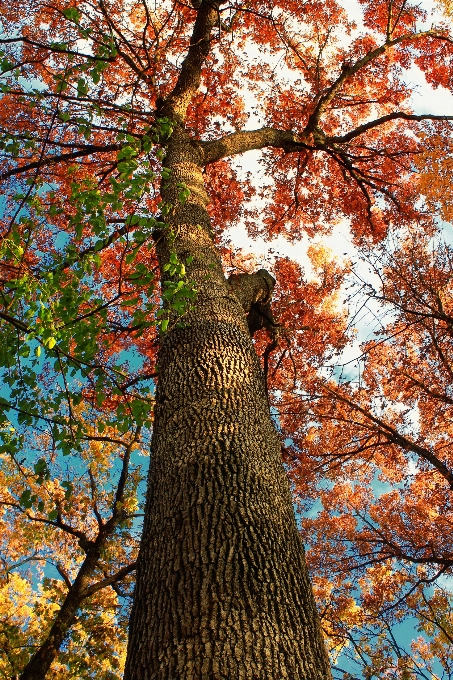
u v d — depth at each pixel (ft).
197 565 8.59
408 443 28.94
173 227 19.67
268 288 24.44
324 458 37.32
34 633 32.40
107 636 31.81
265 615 7.91
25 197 13.58
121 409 13.87
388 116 35.99
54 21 32.65
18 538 37.52
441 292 31.19
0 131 14.99
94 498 35.83
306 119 42.19
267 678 7.04
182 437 11.39
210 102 41.22
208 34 32.60
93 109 15.99
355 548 34.68
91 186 14.33
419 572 33.71
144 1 29.68
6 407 12.71
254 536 9.17
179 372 13.44
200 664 7.18
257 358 15.08
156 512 10.18
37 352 11.80
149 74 31.42
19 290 11.78
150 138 15.28
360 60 36.96
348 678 24.22
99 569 33.88
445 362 30.76
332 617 30.48
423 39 40.96
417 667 25.72
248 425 11.79
